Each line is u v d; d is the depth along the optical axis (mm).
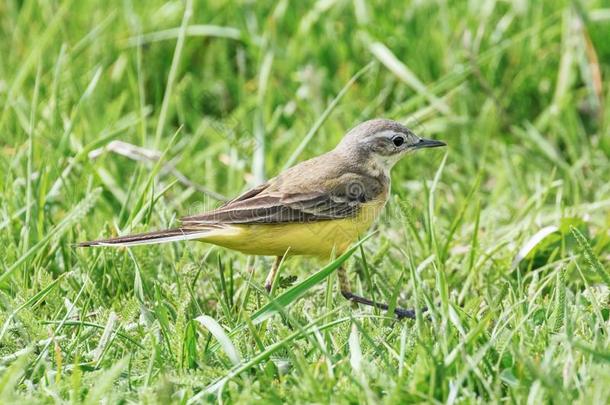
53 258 11438
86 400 7828
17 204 12273
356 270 11891
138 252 11266
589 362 8453
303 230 11203
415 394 7961
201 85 16359
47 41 15812
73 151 13797
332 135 14914
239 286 11594
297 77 16219
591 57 15812
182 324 8984
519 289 10445
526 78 16281
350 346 8750
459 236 12523
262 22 17312
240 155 14617
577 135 15453
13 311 9383
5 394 7773
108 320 9391
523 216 13078
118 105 14961
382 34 16438
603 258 11969
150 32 16953
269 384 8344
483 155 14648
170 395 8273
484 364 8531
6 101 14773
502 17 17172
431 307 9195
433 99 15305
